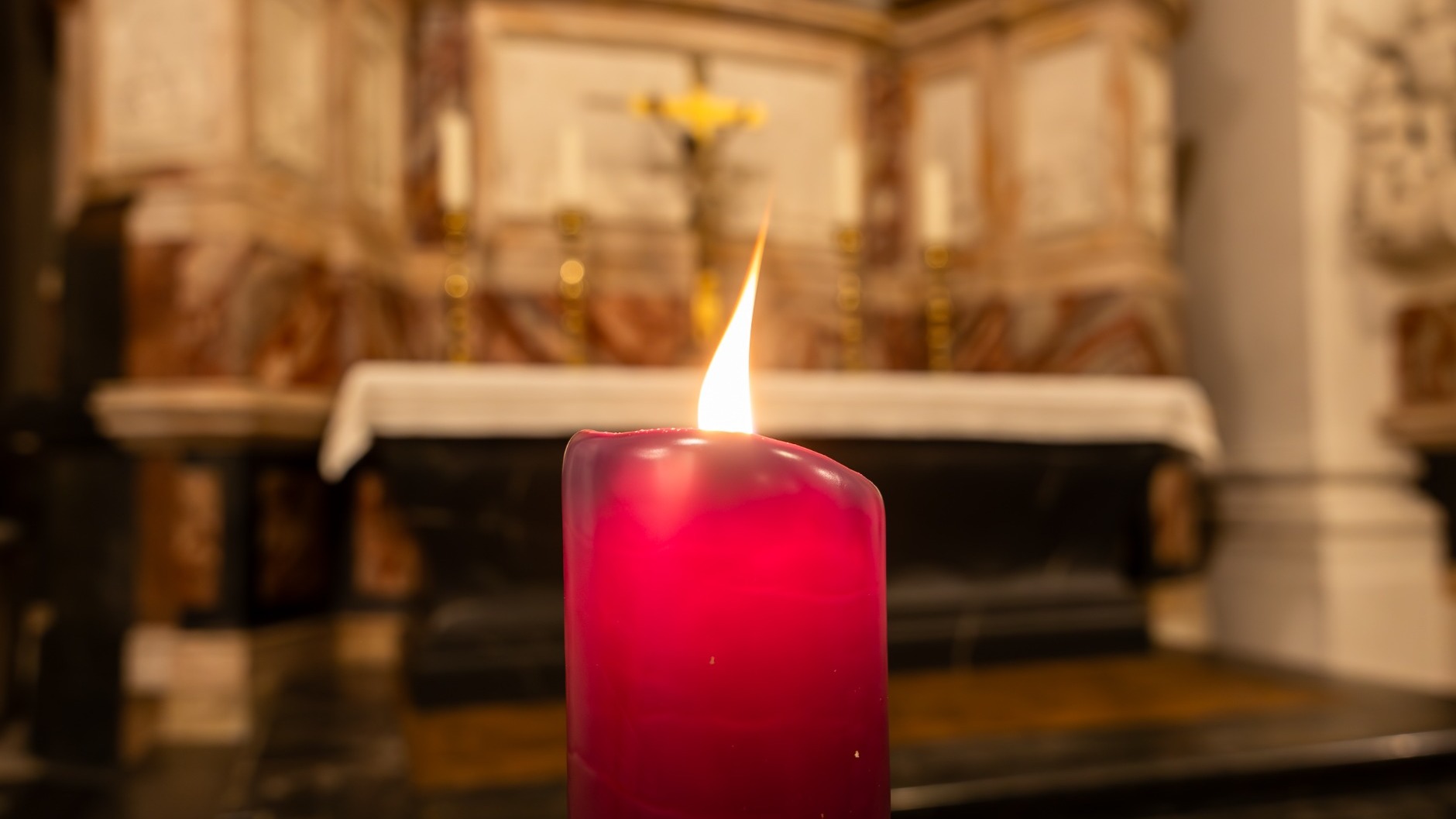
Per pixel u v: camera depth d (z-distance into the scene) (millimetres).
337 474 2434
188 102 2922
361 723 2275
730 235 4062
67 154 3213
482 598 2555
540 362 3754
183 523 2850
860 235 4238
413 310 3686
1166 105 4008
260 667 2891
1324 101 3590
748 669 381
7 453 3359
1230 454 3803
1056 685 2570
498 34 3828
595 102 3926
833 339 4137
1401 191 3410
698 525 385
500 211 3795
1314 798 1744
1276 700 2299
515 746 2010
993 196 4125
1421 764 1832
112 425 2816
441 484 2490
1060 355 3887
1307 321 3529
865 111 4289
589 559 414
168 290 2873
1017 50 4109
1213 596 3801
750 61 4137
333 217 3293
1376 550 3439
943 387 2758
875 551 414
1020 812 1625
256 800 1632
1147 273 3764
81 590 2555
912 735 1996
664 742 379
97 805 2229
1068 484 2965
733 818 374
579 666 418
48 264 3719
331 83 3307
